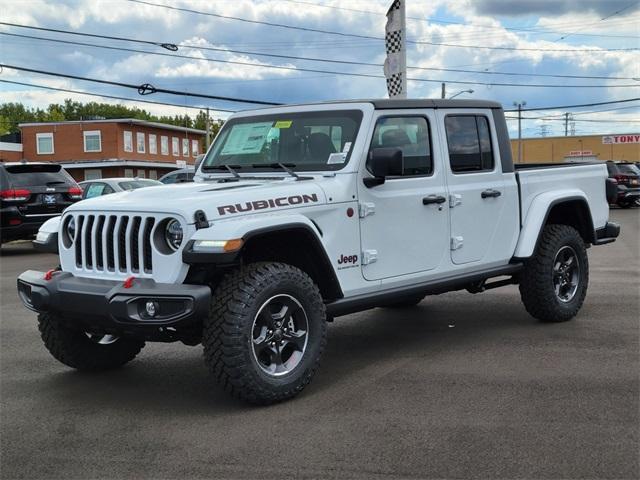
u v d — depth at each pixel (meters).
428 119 5.71
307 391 4.84
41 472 3.61
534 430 4.01
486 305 7.97
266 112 5.81
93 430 4.20
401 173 4.96
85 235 4.68
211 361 4.27
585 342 6.05
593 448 3.74
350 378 5.14
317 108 5.50
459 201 5.83
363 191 5.12
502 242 6.27
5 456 3.83
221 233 4.16
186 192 4.66
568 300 6.86
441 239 5.70
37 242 5.26
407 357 5.72
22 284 4.82
